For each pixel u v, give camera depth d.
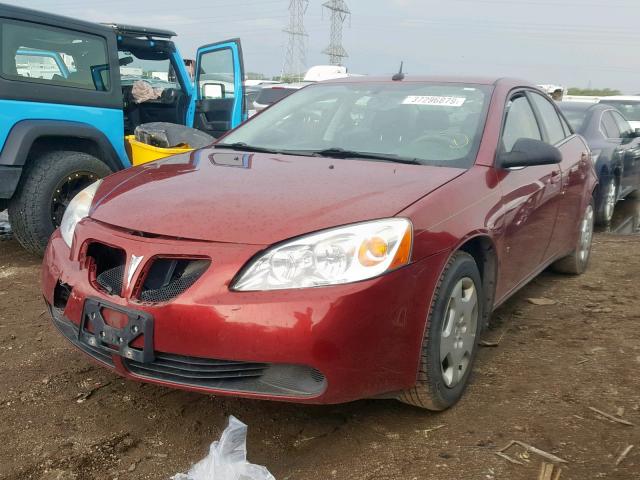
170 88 7.39
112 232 2.70
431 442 2.65
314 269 2.41
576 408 2.93
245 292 2.39
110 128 5.73
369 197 2.73
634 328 4.01
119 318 2.54
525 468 2.44
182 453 2.59
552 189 4.10
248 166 3.28
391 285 2.47
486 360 3.51
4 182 4.92
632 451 2.55
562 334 3.91
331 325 2.34
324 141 3.73
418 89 3.98
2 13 4.89
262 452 2.59
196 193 2.86
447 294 2.75
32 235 5.24
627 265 5.70
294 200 2.71
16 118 5.02
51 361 3.44
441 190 2.90
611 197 7.93
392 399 3.04
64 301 2.94
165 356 2.52
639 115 12.77
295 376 2.44
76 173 5.38
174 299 2.44
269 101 13.74
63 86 5.33
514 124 3.90
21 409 2.91
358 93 4.08
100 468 2.47
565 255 4.93
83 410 2.91
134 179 3.23
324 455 2.57
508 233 3.38
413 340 2.60
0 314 4.15
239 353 2.37
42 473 2.43
